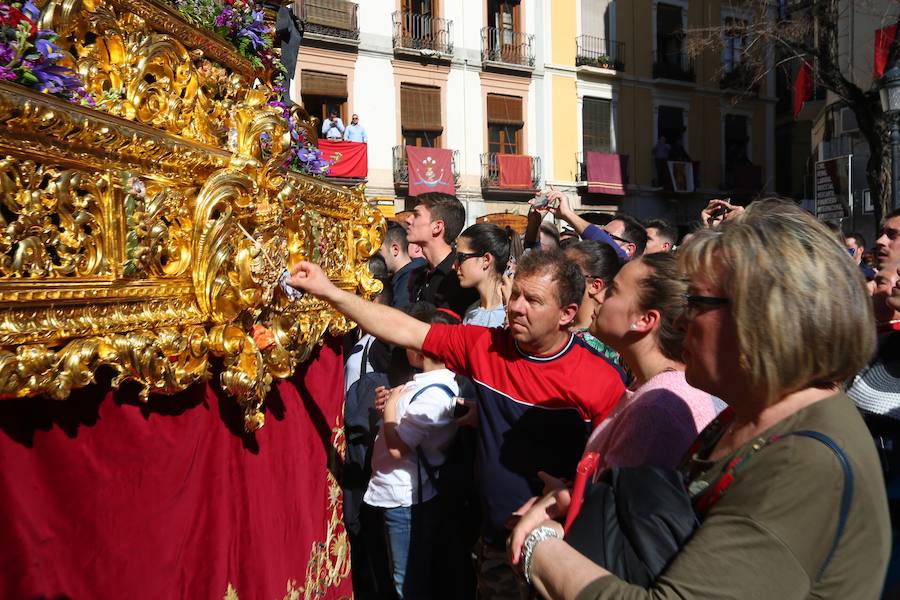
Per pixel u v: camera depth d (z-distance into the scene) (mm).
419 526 2891
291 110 2170
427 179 16656
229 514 1541
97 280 1172
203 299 1421
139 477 1298
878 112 10805
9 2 1175
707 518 1023
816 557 929
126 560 1249
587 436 2125
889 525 979
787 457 968
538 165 18516
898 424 1887
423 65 16969
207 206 1427
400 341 2146
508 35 18250
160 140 1327
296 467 1926
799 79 14406
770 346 1027
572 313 2096
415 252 5023
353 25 15922
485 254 3375
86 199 1150
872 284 2779
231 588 1510
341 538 2236
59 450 1157
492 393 2133
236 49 1888
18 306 1022
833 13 11562
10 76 1062
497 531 2133
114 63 1373
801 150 23266
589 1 19375
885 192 10508
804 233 1073
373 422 3270
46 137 1072
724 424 1245
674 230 4766
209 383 1547
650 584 1044
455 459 2887
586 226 3916
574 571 1093
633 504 1105
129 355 1205
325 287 1887
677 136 21156
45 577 1099
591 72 19172
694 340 1137
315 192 1998
